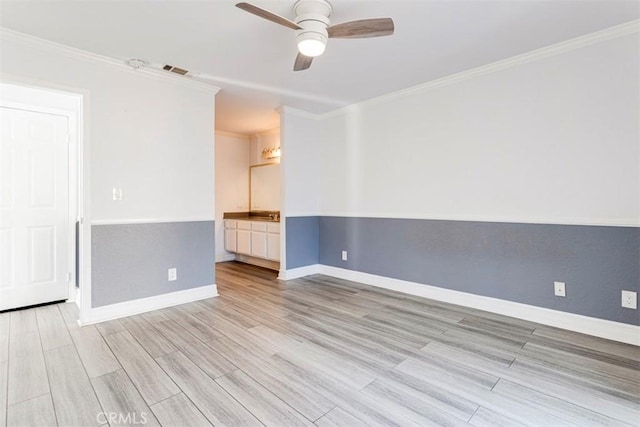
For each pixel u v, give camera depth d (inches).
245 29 92.6
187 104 131.6
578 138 101.1
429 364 83.0
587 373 78.2
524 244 113.2
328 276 181.3
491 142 119.8
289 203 173.9
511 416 63.2
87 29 92.0
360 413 64.2
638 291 92.5
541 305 109.9
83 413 63.9
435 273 138.0
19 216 121.9
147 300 121.5
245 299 137.9
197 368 80.7
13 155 120.5
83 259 107.4
